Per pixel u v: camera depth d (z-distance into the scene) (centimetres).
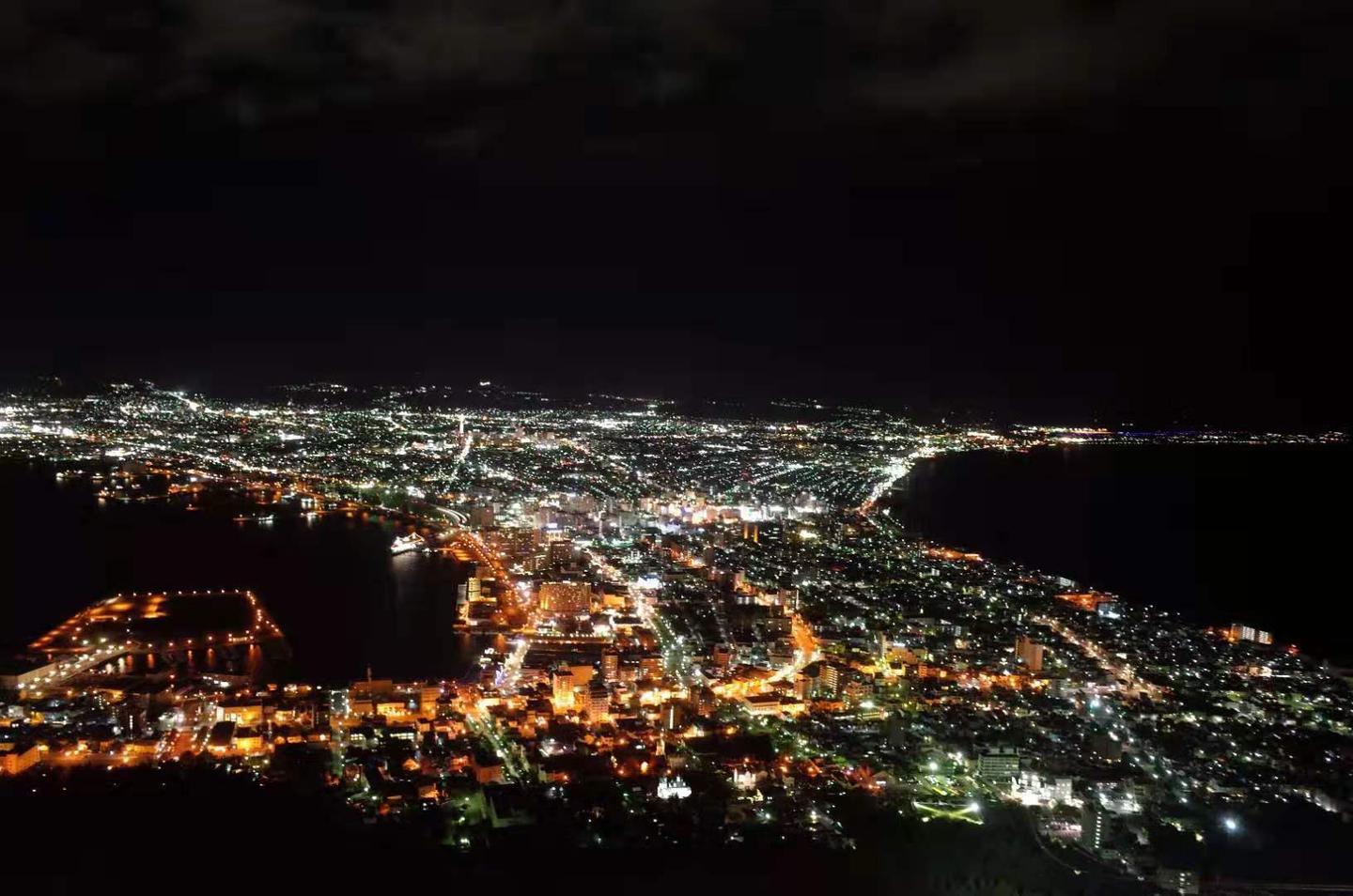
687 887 8950
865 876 9188
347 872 9012
